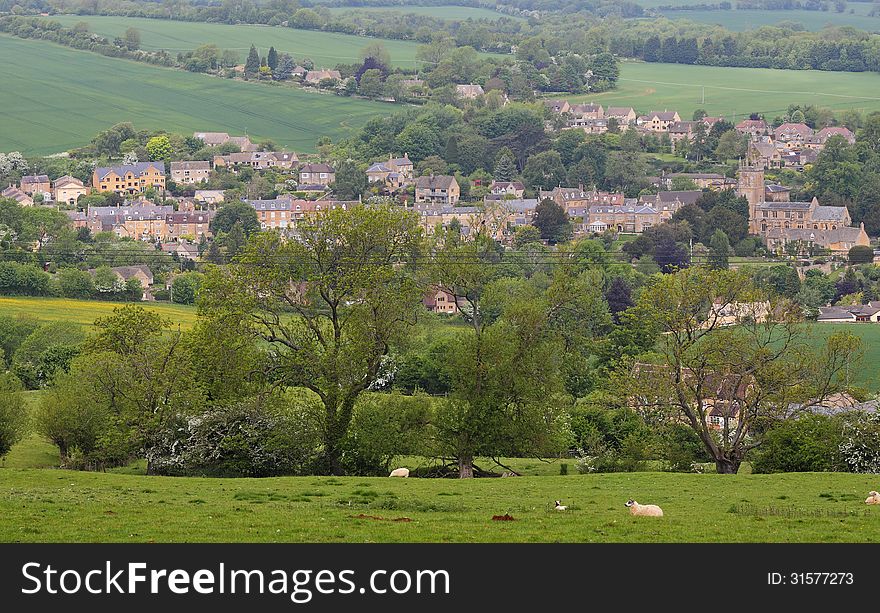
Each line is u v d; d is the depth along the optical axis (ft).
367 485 554.46
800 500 492.54
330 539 388.37
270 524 408.67
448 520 425.69
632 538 392.68
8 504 442.50
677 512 451.94
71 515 423.23
